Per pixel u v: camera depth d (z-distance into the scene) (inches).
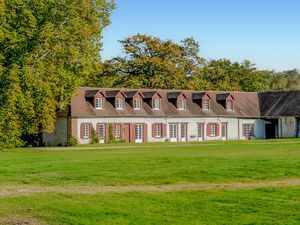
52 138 2564.0
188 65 3619.6
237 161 1171.9
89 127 2588.6
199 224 598.5
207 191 805.2
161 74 3430.1
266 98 3179.1
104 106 2667.3
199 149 1774.1
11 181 954.1
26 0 1990.7
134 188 855.1
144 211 669.9
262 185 858.1
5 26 1843.0
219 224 597.3
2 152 1793.8
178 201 729.0
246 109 3093.0
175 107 2871.6
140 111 2753.4
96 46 2208.4
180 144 2283.5
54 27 2032.5
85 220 625.6
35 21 1916.8
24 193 819.4
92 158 1355.8
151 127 2768.2
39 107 1969.7
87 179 956.0
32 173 1055.0
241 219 617.9
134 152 1649.9
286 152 1509.6
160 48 3526.1
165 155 1423.5
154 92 2824.8
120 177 969.5
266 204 696.4
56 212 671.8
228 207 684.7
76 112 2544.3
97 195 788.6
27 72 1882.4
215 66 4028.1
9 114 1875.0
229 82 3892.7
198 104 2962.6
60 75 2038.6
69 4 2081.7
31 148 2143.2
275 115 3034.0
